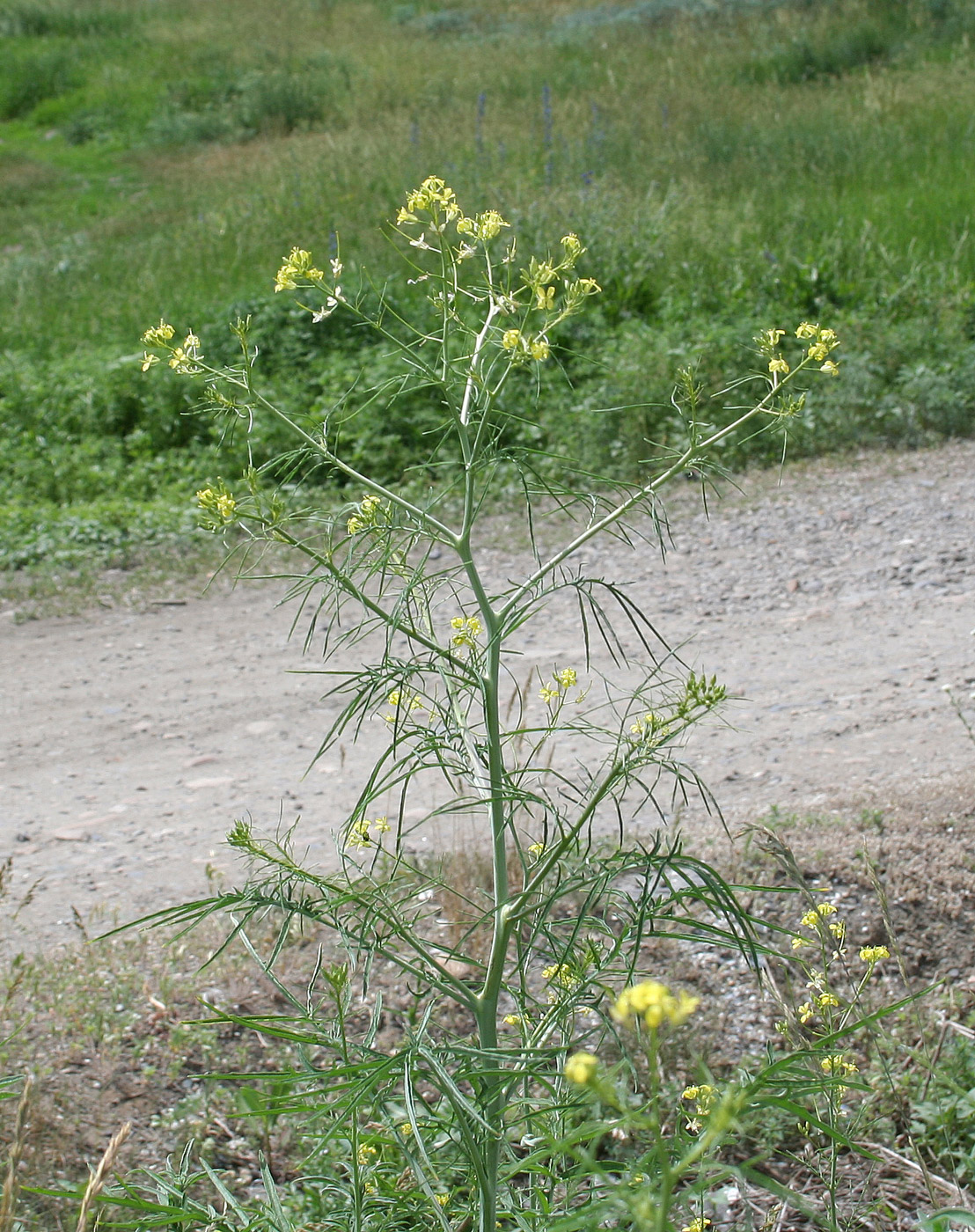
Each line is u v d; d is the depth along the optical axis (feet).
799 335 7.65
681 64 66.74
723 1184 9.30
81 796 16.98
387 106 66.85
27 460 31.86
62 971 12.11
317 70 74.43
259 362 34.24
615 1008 3.77
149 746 18.56
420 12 89.56
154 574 26.18
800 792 14.96
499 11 87.76
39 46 88.28
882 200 44.37
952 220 41.24
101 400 34.40
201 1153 9.78
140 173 67.51
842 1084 6.29
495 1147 6.76
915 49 65.21
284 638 22.58
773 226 42.01
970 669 18.45
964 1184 9.31
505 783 7.21
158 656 22.11
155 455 32.96
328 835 15.12
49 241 55.88
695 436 7.51
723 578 23.49
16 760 18.29
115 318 41.81
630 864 6.83
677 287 37.24
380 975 11.60
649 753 7.02
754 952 6.79
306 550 7.07
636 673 19.53
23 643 23.11
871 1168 9.37
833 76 63.46
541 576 7.30
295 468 7.34
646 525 26.43
